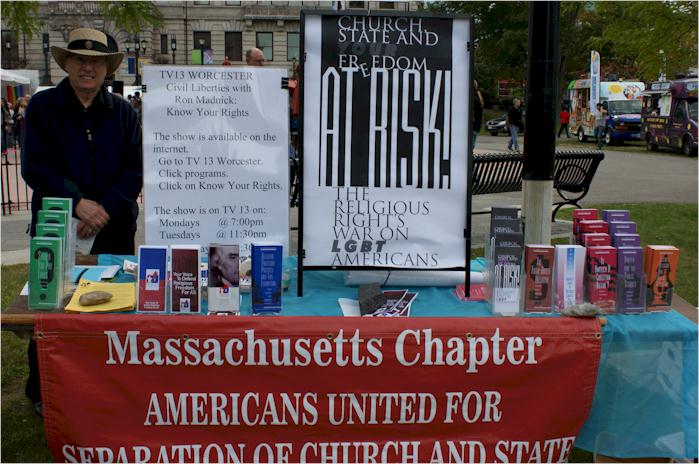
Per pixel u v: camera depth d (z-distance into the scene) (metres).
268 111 3.21
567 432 2.76
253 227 3.24
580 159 7.43
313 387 2.67
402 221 3.10
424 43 3.08
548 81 3.49
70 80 3.54
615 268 2.93
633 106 28.25
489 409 2.73
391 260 3.10
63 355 2.61
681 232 8.30
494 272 2.87
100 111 3.59
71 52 3.37
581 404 2.74
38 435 3.74
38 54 36.12
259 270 2.79
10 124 21.25
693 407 2.82
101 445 2.65
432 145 3.09
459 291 3.18
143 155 3.18
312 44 3.04
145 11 7.23
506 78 48.09
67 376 2.62
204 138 3.19
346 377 2.67
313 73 3.04
